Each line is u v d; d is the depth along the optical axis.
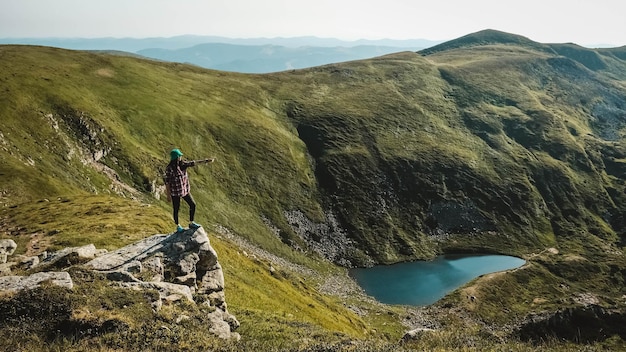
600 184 189.12
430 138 192.38
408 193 160.88
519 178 180.88
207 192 124.75
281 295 54.19
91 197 66.25
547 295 116.38
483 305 107.88
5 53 128.12
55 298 15.92
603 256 145.25
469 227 156.00
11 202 61.12
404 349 17.88
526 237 156.12
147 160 111.06
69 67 136.00
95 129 104.81
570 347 20.58
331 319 57.62
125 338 15.04
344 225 143.12
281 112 190.75
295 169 154.00
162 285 20.00
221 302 22.97
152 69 181.00
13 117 88.00
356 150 171.50
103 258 22.23
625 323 51.19
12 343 13.72
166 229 52.03
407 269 131.38
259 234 123.25
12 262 24.80
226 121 157.62
